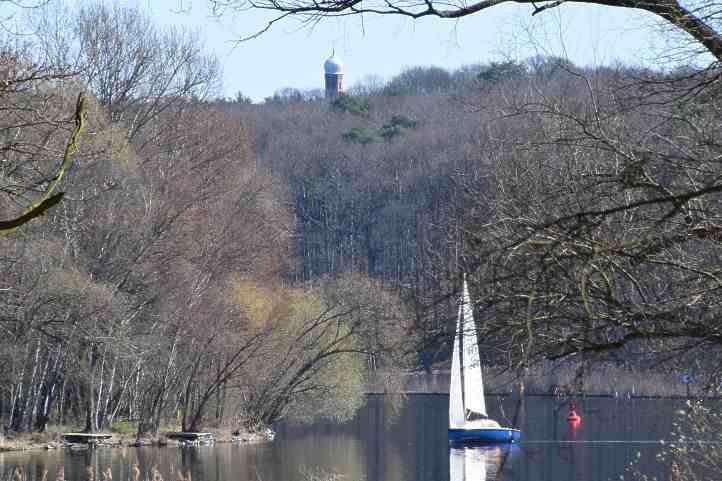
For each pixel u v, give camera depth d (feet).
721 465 73.00
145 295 268.21
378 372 280.72
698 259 47.80
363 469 217.56
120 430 264.11
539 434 257.34
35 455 220.23
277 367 284.20
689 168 45.62
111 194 262.67
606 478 183.93
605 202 49.03
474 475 206.80
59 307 230.27
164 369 265.34
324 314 278.87
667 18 44.37
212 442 264.11
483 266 44.55
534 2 45.42
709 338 43.80
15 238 214.69
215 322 271.28
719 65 44.06
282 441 273.75
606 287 44.04
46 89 138.82
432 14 45.47
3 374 234.99
